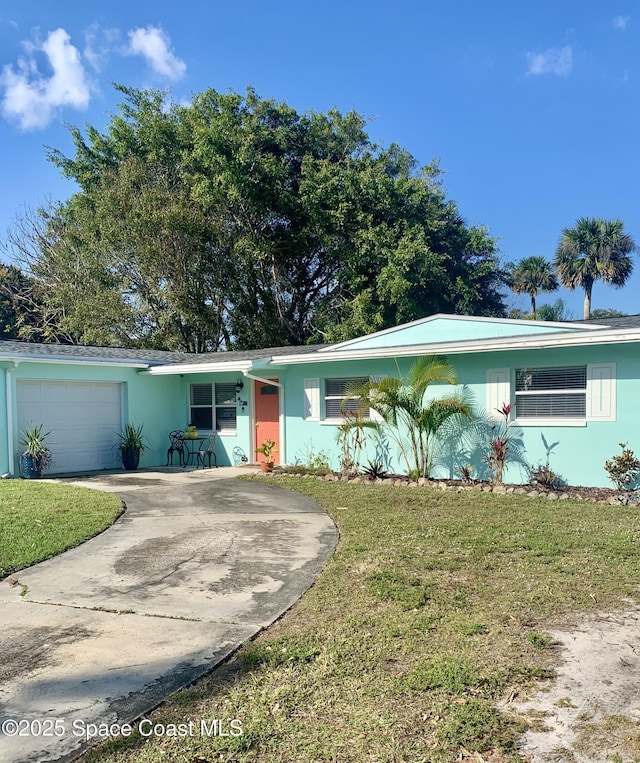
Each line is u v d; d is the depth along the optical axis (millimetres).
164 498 9766
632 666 3537
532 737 2826
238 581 5324
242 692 3291
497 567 5480
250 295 26172
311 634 4070
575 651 3744
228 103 25234
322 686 3342
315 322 26688
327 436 13109
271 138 25859
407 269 22844
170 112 26766
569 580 5055
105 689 3332
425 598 4707
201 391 15648
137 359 14797
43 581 5375
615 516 7613
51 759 2717
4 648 3898
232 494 10156
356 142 27797
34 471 12242
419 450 11695
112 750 2777
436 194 27141
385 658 3676
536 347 9672
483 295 28266
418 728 2912
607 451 9531
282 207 25156
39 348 13375
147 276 23219
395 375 11992
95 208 24781
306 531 7289
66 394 13445
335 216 24188
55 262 26953
